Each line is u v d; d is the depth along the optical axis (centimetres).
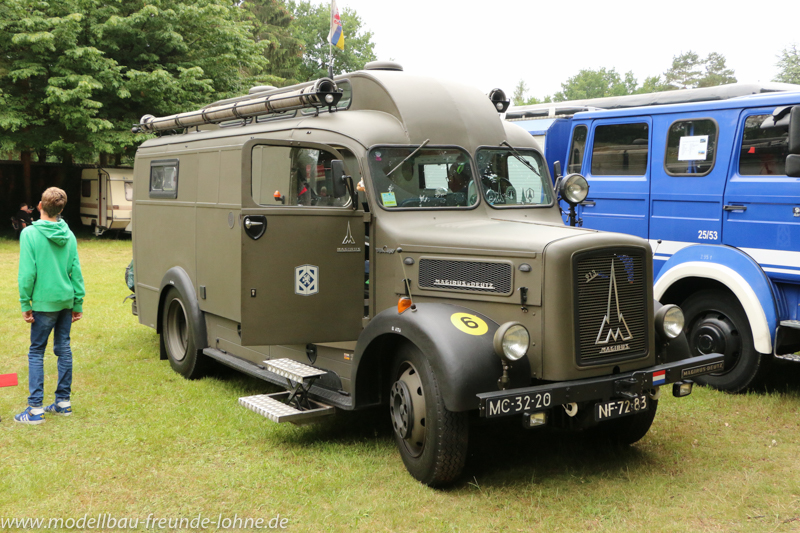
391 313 440
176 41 2097
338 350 514
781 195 589
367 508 393
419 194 510
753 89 733
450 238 455
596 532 367
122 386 635
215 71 2314
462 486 424
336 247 488
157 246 723
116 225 2148
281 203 512
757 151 614
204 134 657
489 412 372
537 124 979
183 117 704
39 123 1978
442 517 382
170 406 577
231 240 572
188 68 2198
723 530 371
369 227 501
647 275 438
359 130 509
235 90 2417
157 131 774
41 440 495
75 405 576
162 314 719
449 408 388
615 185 743
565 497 409
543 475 443
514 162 561
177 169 675
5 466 448
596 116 771
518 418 554
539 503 401
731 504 399
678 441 504
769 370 616
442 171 520
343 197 497
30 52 1959
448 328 408
